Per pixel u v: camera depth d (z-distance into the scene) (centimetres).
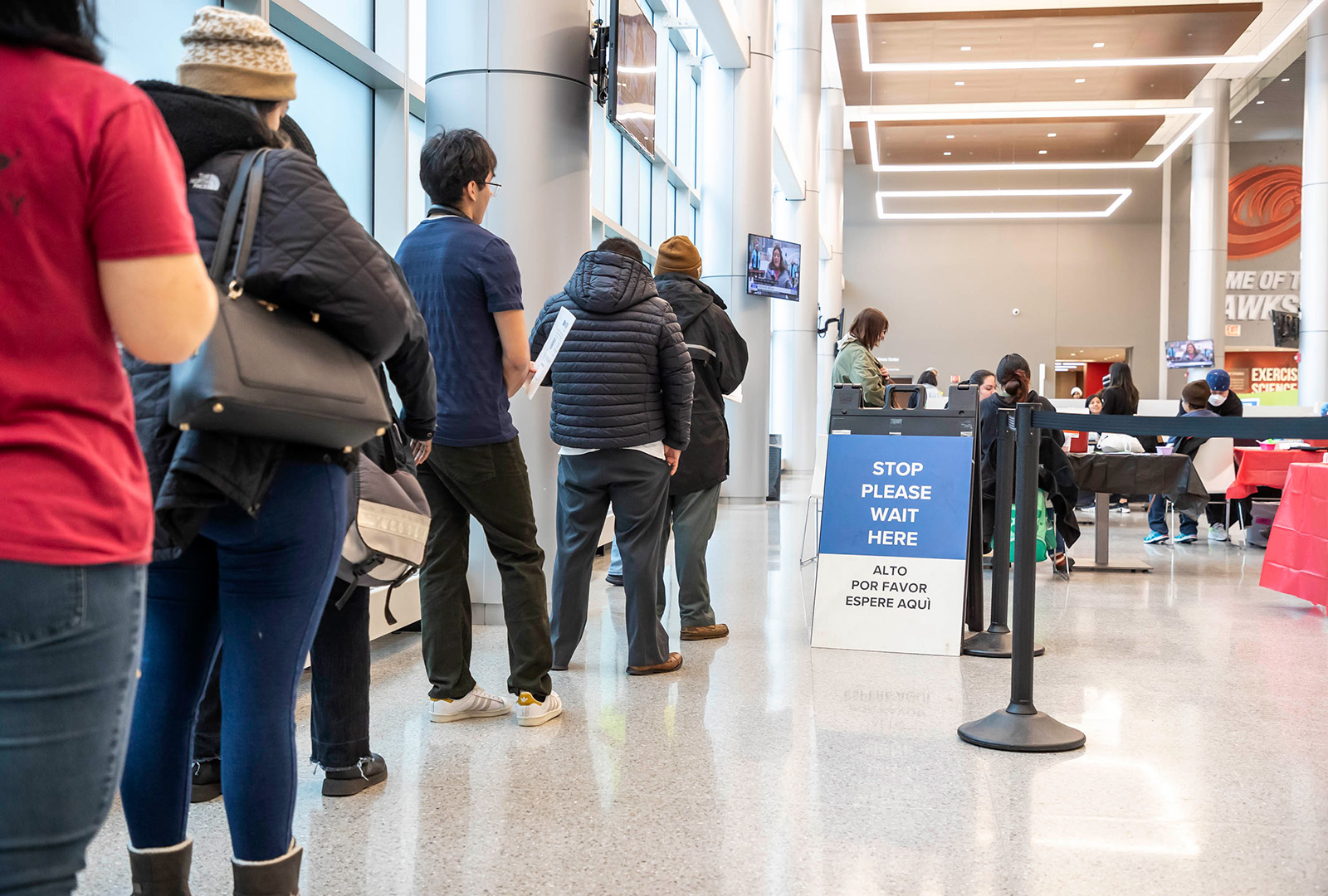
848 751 277
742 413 1087
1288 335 2169
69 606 89
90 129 91
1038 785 251
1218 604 528
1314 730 301
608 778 253
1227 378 876
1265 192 2623
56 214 90
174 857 155
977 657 398
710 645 414
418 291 282
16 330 89
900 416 433
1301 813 234
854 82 1698
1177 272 2627
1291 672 375
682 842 214
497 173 451
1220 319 2139
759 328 1073
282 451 145
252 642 152
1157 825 225
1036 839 217
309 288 142
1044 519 605
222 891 188
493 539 296
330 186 153
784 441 1592
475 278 276
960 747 282
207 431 136
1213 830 223
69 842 93
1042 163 2192
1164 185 2605
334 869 199
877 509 421
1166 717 314
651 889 191
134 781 153
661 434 354
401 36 471
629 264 349
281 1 369
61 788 92
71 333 92
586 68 475
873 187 2725
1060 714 316
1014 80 1666
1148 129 1914
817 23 1523
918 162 2219
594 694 335
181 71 161
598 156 916
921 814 231
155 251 94
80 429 92
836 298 2091
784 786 249
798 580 583
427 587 297
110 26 310
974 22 1390
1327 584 485
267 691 153
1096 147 2058
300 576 152
